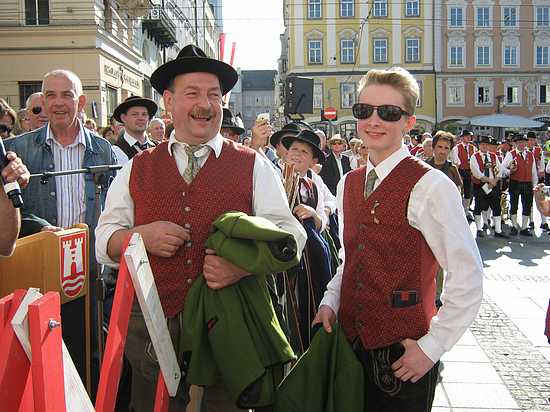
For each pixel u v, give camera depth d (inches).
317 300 148.5
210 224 94.9
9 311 57.5
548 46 1785.2
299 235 99.7
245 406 87.3
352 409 89.0
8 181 90.5
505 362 185.8
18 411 57.2
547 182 509.0
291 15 1736.0
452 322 85.4
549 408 152.7
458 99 1774.1
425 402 91.7
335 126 1731.1
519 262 343.6
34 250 107.5
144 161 100.0
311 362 91.0
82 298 120.8
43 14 804.0
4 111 192.2
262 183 100.3
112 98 904.3
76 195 149.3
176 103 98.1
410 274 89.8
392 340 89.7
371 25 1734.7
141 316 95.8
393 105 91.0
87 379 120.7
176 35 1508.4
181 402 96.3
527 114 1787.6
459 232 85.7
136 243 75.0
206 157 99.3
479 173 429.7
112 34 885.8
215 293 88.4
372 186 94.7
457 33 1756.9
